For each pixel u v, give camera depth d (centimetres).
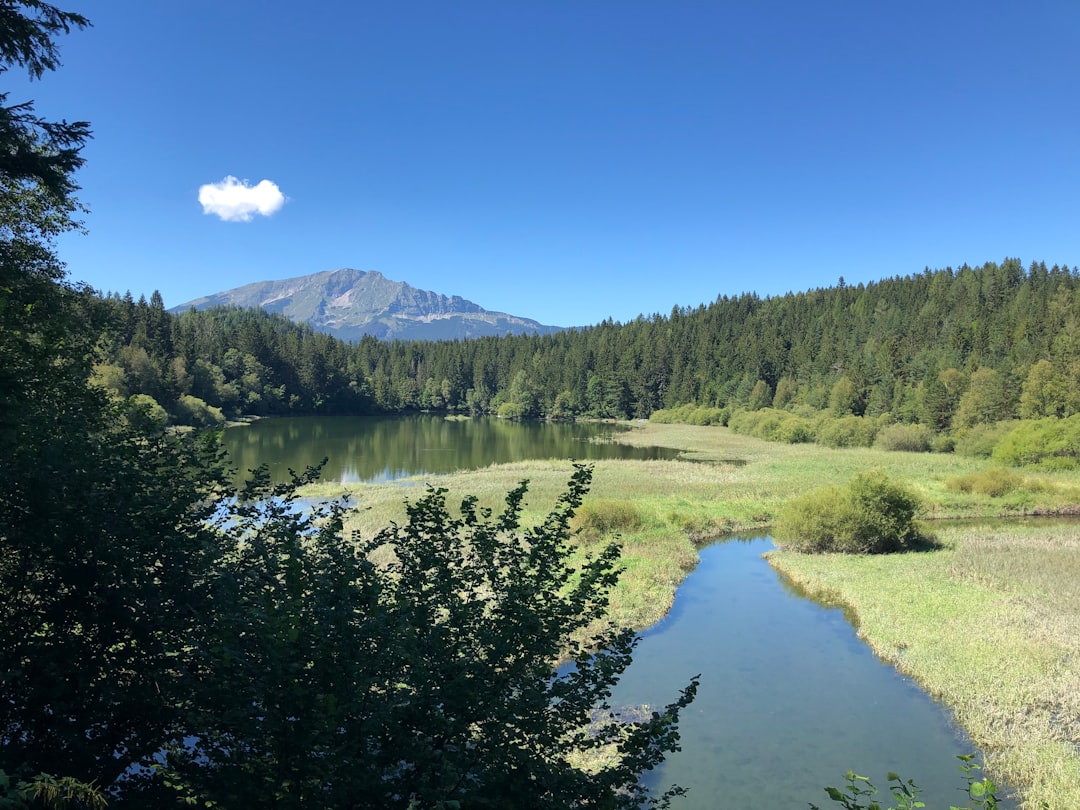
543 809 463
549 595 585
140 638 550
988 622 1611
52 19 767
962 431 5897
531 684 508
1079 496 3381
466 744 498
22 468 543
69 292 1040
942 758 1086
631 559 2202
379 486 3716
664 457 5784
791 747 1119
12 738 541
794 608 1848
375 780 436
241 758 444
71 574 538
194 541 604
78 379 795
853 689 1341
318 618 481
